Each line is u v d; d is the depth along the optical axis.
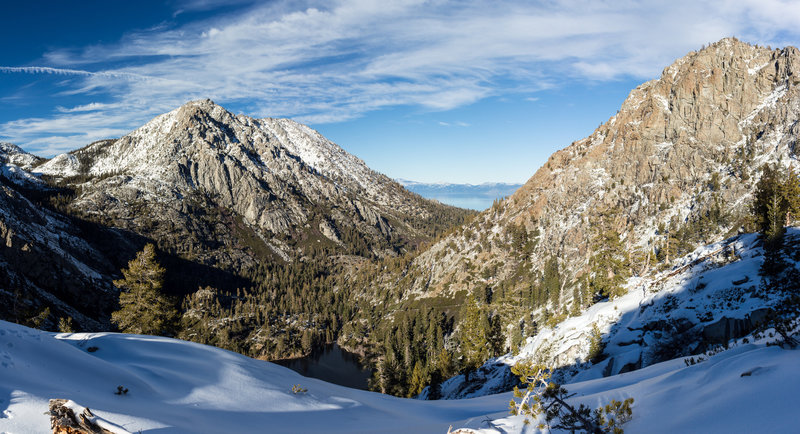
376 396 25.19
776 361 10.20
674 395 11.18
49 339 13.88
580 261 123.81
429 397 65.38
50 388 10.80
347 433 14.78
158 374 16.02
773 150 115.00
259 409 15.60
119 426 9.73
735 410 8.19
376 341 159.50
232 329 172.12
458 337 125.44
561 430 10.80
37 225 190.38
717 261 47.25
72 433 9.09
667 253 75.38
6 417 8.66
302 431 14.19
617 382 22.64
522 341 84.31
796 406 7.14
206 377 17.38
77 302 159.38
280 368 23.45
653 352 37.59
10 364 11.30
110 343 18.59
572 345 48.97
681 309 40.62
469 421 14.48
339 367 147.25
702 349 33.88
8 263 142.00
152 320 39.06
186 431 10.87
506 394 31.33
